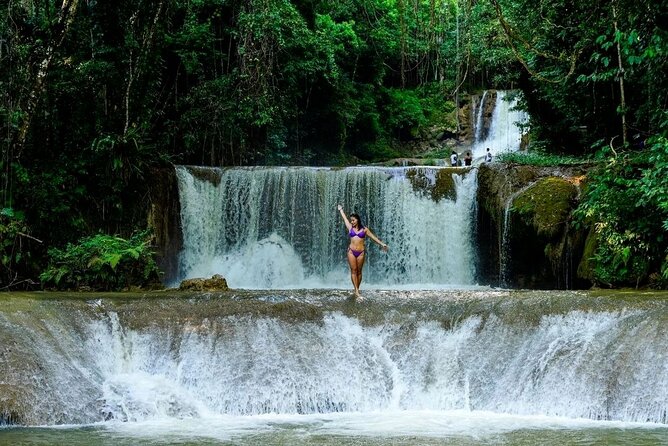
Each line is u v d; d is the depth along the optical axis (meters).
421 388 10.45
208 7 23.69
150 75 19.05
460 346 10.95
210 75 24.00
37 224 15.80
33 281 15.30
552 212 16.42
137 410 9.62
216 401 10.09
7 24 15.75
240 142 24.44
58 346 10.28
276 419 9.57
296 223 19.69
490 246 18.70
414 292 12.41
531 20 19.56
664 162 13.38
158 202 18.69
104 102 18.00
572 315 10.98
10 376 9.37
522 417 9.66
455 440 8.17
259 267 19.44
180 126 22.17
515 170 17.95
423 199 19.34
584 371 9.93
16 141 15.54
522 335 10.87
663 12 14.57
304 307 11.66
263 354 10.66
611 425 9.06
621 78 16.62
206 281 14.88
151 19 18.38
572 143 22.16
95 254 15.48
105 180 17.25
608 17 16.00
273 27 23.03
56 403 9.33
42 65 15.84
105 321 11.04
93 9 18.45
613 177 14.98
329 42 27.05
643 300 11.06
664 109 15.44
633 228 14.46
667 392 9.30
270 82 24.95
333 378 10.46
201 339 10.83
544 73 20.00
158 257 18.42
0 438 8.22
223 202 19.81
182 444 7.97
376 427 8.97
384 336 11.25
